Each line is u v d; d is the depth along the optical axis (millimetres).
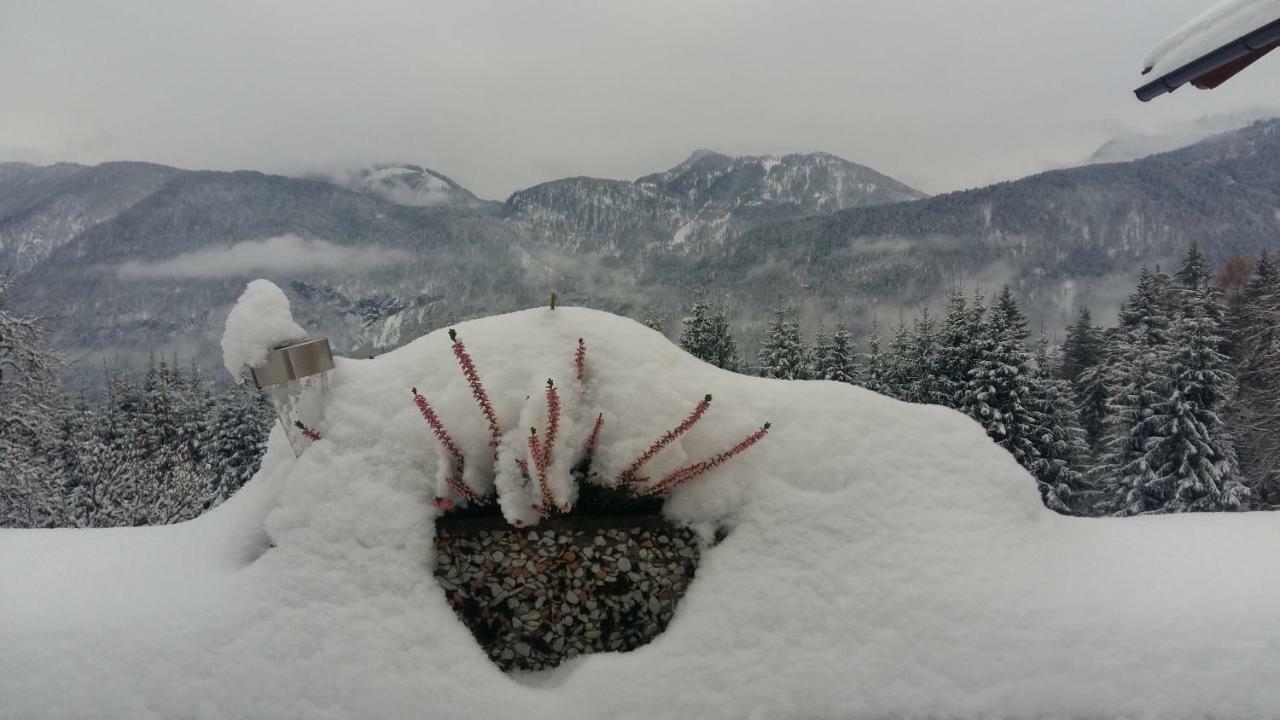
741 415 2641
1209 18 4297
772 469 2555
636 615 2389
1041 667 2123
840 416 2703
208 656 2076
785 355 35719
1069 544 2539
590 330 2746
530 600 2371
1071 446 27656
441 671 2156
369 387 2645
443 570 2381
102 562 2506
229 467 29078
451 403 2537
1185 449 23938
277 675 2074
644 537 2436
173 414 32781
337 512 2387
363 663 2119
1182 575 2387
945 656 2156
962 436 2711
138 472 22766
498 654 2346
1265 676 2072
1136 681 2090
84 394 32156
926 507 2508
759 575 2354
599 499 2500
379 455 2490
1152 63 4730
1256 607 2219
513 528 2406
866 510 2484
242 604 2199
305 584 2256
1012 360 27047
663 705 2104
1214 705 2053
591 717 2088
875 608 2262
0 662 2004
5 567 2471
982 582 2305
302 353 2465
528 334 2715
